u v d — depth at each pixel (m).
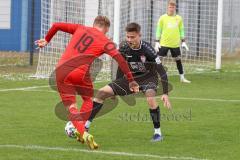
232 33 61.44
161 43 40.59
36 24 62.81
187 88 36.91
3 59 55.00
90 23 46.34
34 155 18.27
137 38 20.36
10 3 63.81
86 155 18.36
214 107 28.92
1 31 64.19
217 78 43.25
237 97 32.75
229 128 23.23
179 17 40.66
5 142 20.20
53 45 43.25
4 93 33.16
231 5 62.34
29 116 25.69
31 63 49.97
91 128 23.17
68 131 19.88
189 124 24.16
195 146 19.91
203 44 53.94
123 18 48.94
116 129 23.03
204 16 53.75
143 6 52.41
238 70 49.91
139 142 20.55
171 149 19.39
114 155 18.38
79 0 45.59
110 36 46.78
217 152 18.95
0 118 25.06
